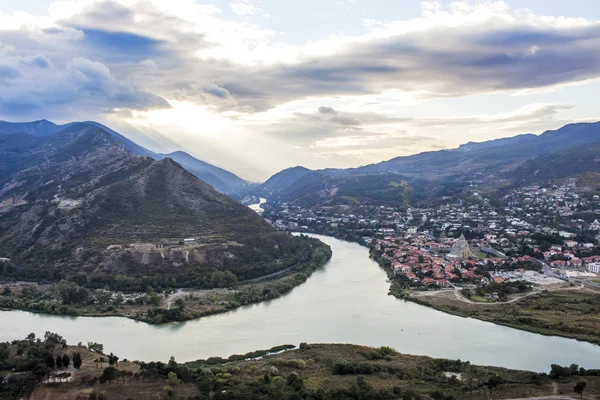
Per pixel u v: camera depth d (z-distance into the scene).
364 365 181.25
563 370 173.75
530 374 174.62
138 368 172.50
